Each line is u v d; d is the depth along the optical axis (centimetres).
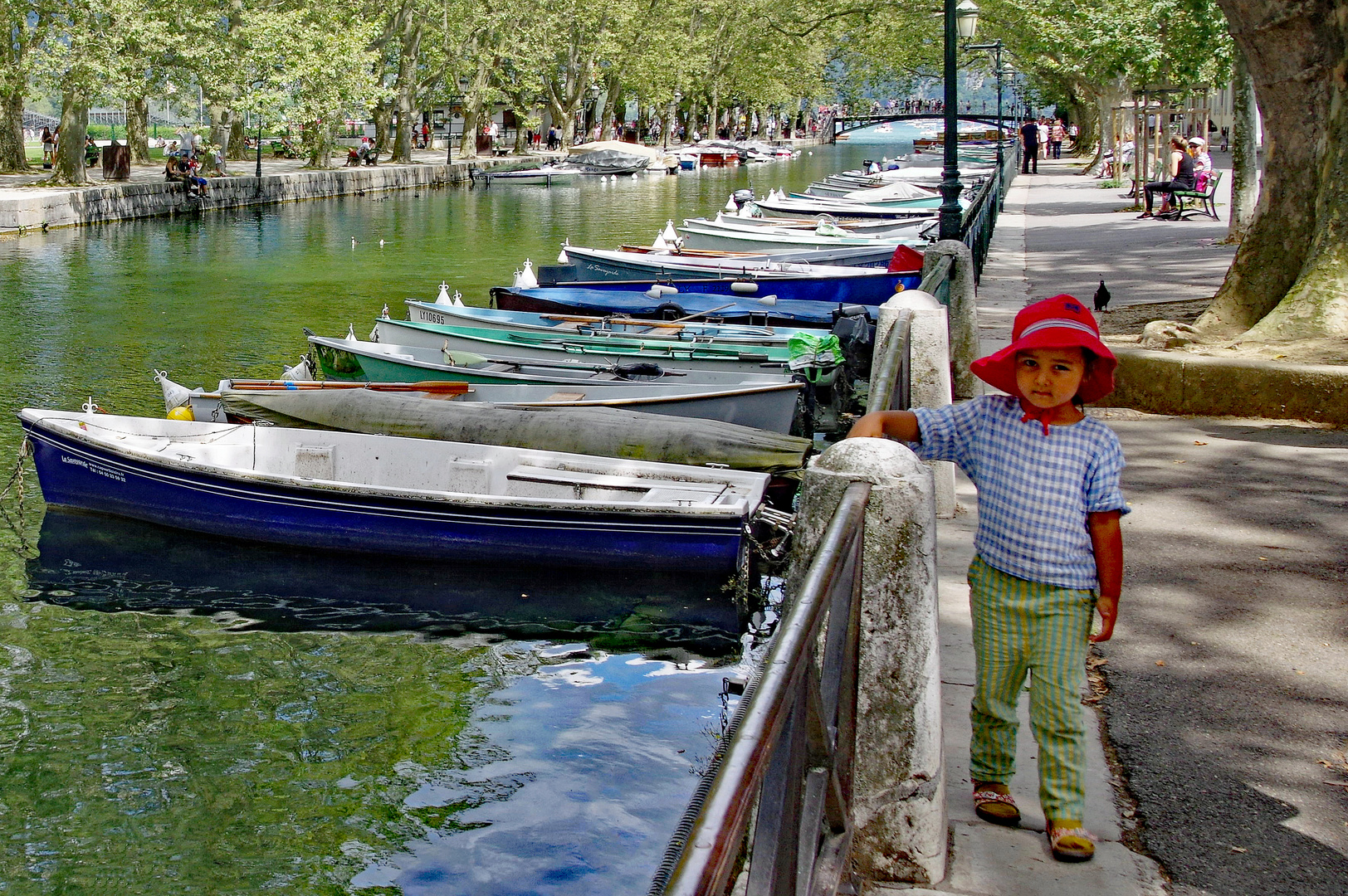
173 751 704
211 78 3728
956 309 983
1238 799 408
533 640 878
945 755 427
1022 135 4666
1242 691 484
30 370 1709
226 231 3666
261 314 2205
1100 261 1919
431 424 1162
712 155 7738
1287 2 1011
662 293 1859
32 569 1012
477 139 8312
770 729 205
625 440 1103
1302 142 1055
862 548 338
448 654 852
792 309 1780
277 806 641
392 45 5884
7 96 4125
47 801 649
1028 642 367
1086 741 448
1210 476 766
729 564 945
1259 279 1088
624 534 952
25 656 845
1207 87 2983
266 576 1002
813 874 295
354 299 2386
